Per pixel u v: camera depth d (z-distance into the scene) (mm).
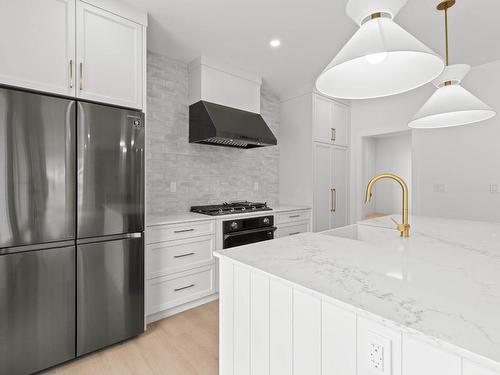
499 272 994
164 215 2773
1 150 1520
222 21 2297
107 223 1895
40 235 1639
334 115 4074
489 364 496
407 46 798
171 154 2992
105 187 1888
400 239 1623
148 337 2098
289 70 3293
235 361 1163
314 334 854
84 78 1845
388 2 860
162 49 2781
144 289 2107
